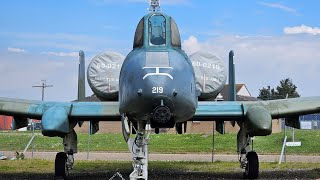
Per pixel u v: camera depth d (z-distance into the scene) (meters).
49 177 13.22
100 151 27.64
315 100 12.51
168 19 10.54
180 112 9.23
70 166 12.69
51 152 25.75
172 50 10.01
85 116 11.70
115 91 13.22
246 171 12.67
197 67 13.13
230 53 13.93
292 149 27.20
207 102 12.02
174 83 8.96
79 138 37.81
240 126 12.62
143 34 10.36
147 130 9.17
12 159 19.86
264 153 25.44
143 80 8.97
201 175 13.65
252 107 11.84
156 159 21.27
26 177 13.21
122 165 17.14
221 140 32.38
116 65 13.33
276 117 12.38
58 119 11.12
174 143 32.28
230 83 13.82
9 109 12.06
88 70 13.32
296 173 13.84
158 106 8.77
